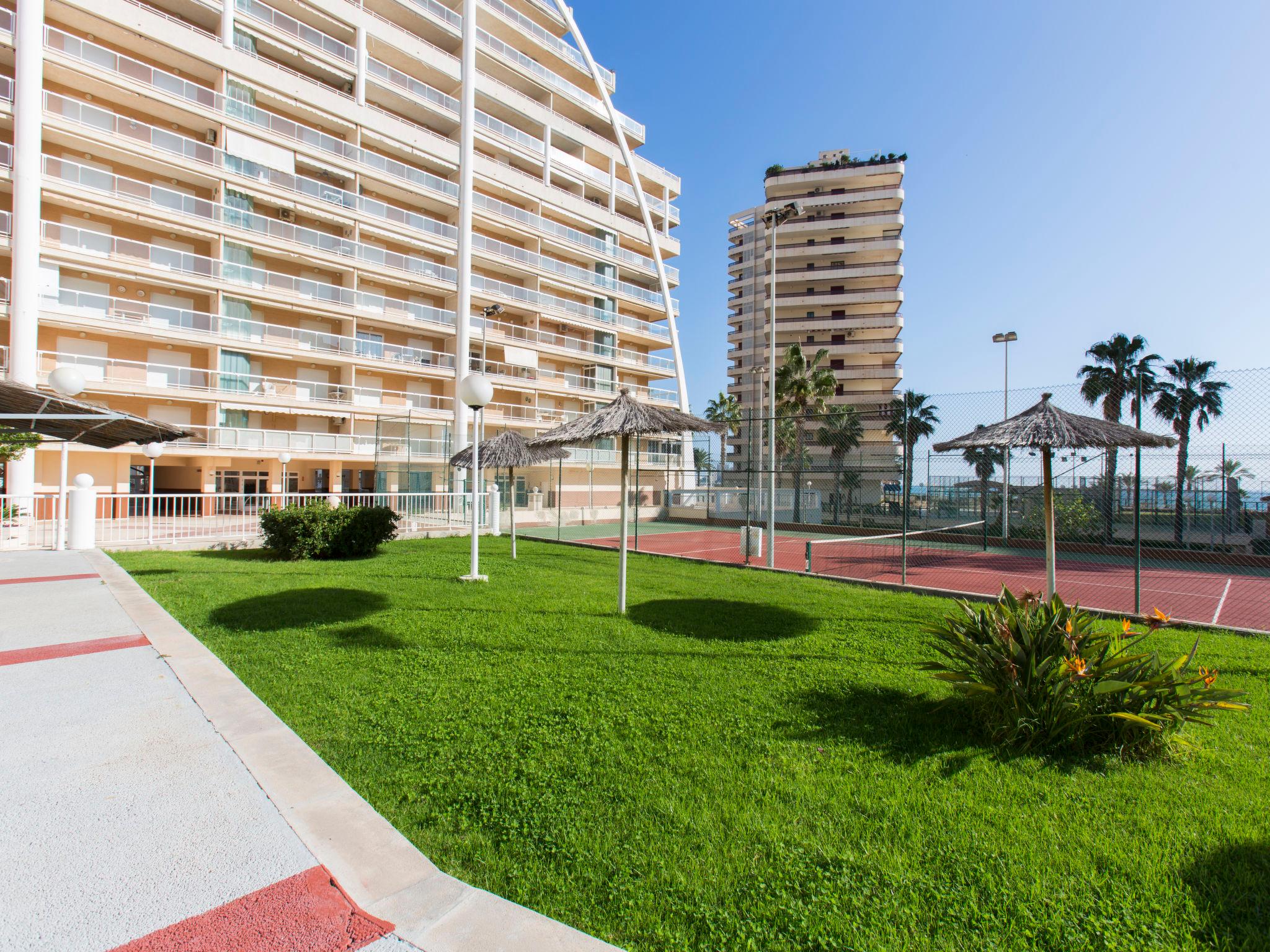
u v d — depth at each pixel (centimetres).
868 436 3189
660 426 706
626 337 4566
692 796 308
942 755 360
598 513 2844
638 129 4622
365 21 2986
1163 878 248
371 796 307
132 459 2392
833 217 5956
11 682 417
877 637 633
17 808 258
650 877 244
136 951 178
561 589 904
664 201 4903
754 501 2658
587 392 4097
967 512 2125
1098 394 2645
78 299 2227
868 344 5719
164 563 1082
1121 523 1731
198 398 2419
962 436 616
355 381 2984
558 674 501
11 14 2064
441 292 3269
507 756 351
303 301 2712
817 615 736
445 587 902
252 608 730
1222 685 501
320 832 248
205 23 2623
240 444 2498
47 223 2055
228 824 251
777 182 6000
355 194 2927
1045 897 236
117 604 659
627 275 4628
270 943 184
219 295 2491
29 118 1970
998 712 389
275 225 2681
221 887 210
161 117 2442
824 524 2408
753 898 232
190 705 380
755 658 552
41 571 876
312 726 392
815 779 327
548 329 4028
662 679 492
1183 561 1490
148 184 2306
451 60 3341
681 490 2820
